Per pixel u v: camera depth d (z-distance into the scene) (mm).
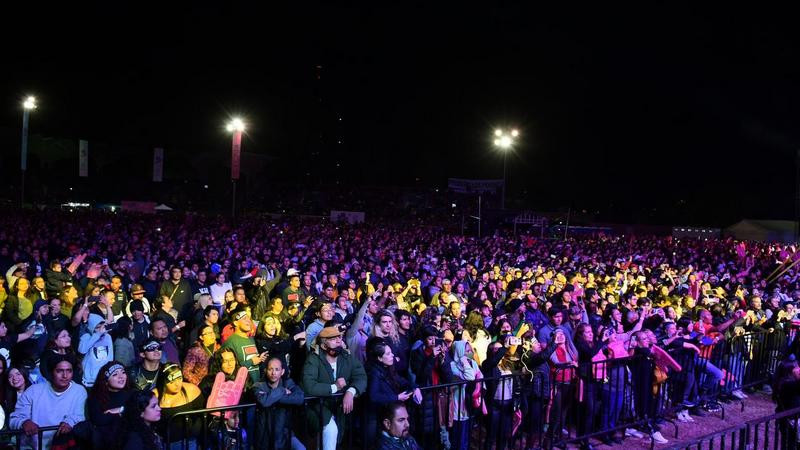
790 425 7098
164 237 21719
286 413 5617
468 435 7047
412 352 7176
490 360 7355
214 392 5691
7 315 8836
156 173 33156
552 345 7500
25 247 16203
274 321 7000
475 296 12008
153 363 6129
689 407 9500
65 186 56812
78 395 5602
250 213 52406
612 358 8219
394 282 13859
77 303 8016
